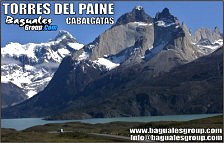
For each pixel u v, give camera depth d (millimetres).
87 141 149000
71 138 170625
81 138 167625
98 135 180000
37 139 169500
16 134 196875
